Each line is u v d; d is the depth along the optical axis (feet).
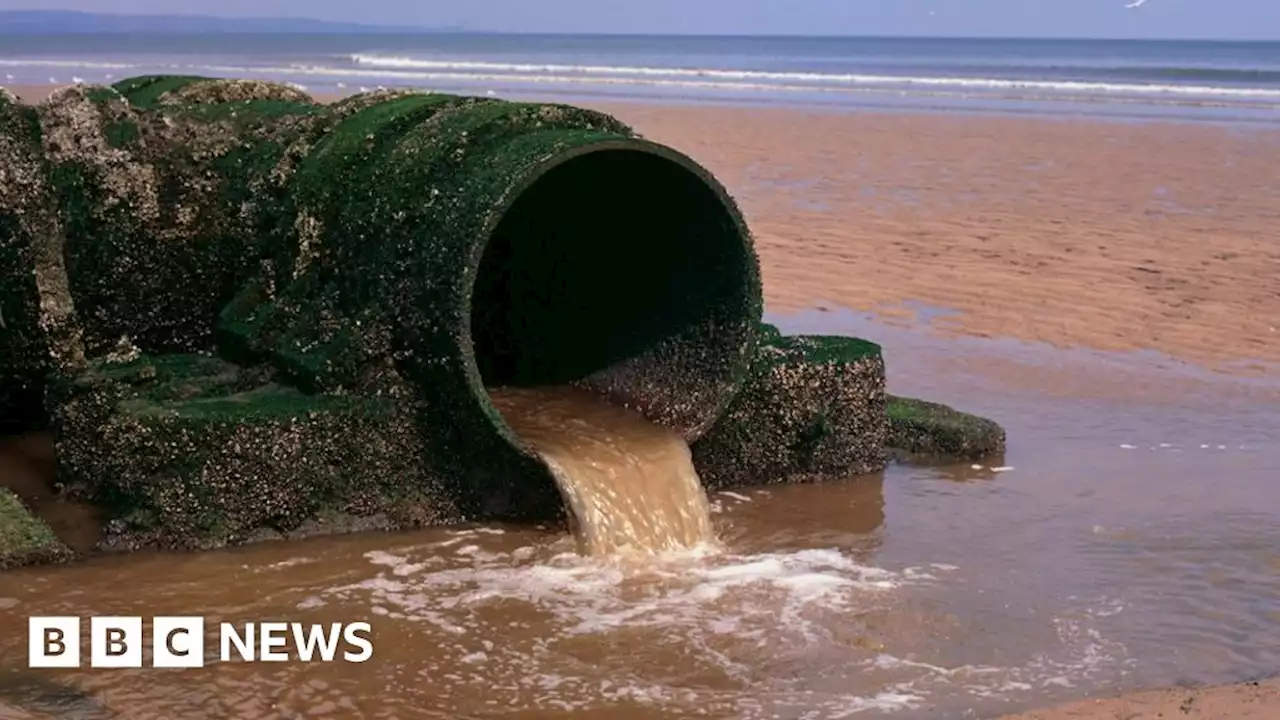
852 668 18.29
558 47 421.18
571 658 18.42
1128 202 59.31
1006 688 17.79
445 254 21.77
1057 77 180.24
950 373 33.58
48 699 16.92
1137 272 44.55
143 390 22.66
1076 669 18.43
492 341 27.35
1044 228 52.49
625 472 22.77
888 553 22.59
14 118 23.82
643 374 25.41
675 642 18.95
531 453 22.25
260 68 206.69
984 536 23.45
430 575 20.99
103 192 24.68
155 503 21.53
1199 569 22.12
